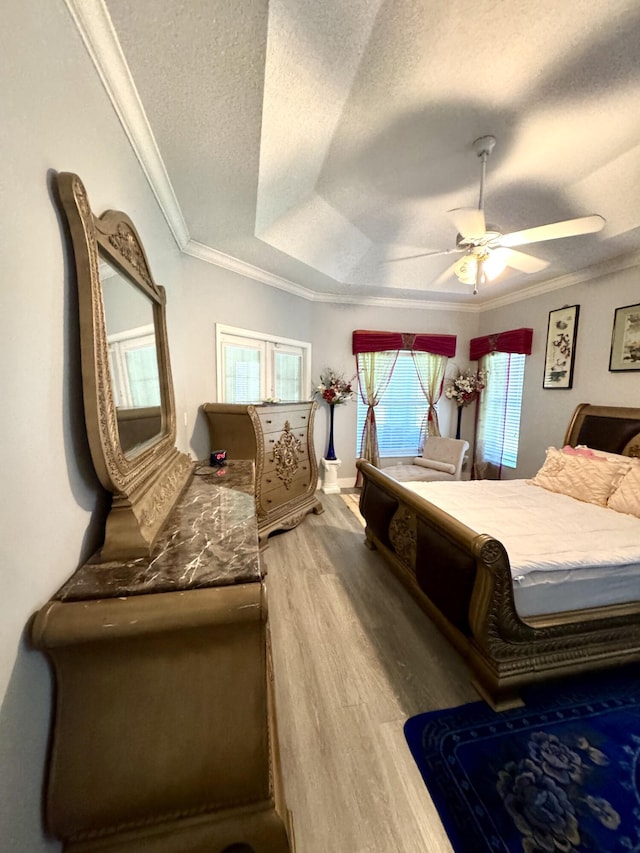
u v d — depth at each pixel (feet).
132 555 3.37
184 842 2.89
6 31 2.31
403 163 7.22
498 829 3.81
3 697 2.24
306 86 4.95
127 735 2.81
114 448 3.39
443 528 5.90
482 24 4.30
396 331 16.20
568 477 9.62
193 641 2.87
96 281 3.19
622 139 6.51
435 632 6.95
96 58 3.81
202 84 4.46
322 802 4.06
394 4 4.00
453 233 10.54
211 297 10.43
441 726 4.99
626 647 5.72
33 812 2.52
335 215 9.59
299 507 12.18
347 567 9.39
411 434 17.10
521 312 14.21
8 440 2.30
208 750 2.93
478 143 6.48
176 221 8.03
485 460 16.39
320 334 15.34
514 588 5.32
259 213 8.02
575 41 4.55
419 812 3.97
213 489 5.88
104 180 4.14
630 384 10.23
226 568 3.22
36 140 2.67
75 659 2.74
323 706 5.29
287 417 11.58
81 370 3.16
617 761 4.51
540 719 5.11
